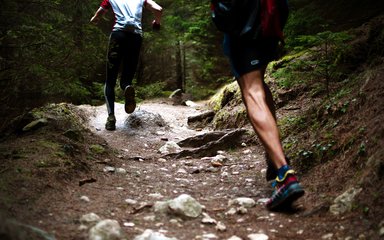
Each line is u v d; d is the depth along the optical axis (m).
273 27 2.49
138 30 4.91
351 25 5.59
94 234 1.93
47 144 3.28
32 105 4.52
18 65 3.64
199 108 7.07
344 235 1.97
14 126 4.05
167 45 10.53
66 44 3.84
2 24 3.55
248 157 3.91
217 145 4.21
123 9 4.87
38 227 1.96
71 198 2.47
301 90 4.70
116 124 5.22
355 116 3.07
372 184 2.24
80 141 3.73
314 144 3.18
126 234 2.02
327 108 3.50
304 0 6.31
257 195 2.79
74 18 4.12
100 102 7.69
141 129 5.11
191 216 2.30
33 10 3.96
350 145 2.78
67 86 4.02
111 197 2.61
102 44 4.46
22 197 2.29
